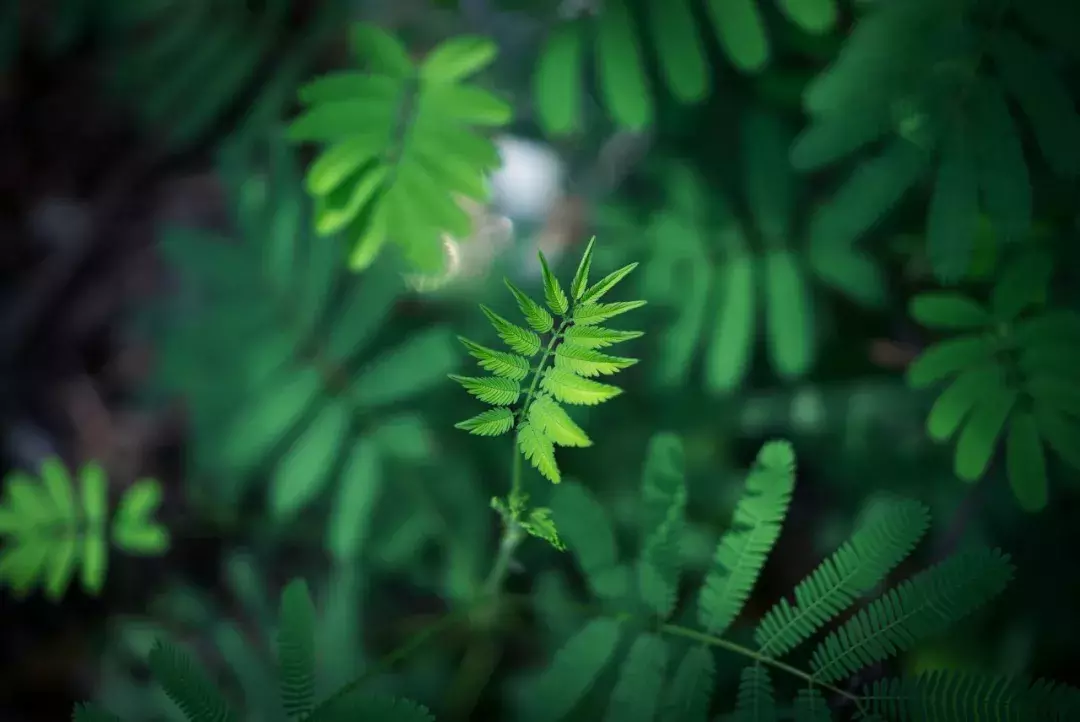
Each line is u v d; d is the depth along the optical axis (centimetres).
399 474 244
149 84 280
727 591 147
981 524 231
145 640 287
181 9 276
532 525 143
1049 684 127
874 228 247
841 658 138
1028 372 172
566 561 249
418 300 289
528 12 239
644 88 202
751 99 255
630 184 317
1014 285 176
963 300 180
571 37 211
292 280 246
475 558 243
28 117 436
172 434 376
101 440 382
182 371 245
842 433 262
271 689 210
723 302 230
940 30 169
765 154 242
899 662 210
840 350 265
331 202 182
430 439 244
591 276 259
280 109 281
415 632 255
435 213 182
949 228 168
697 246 235
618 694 147
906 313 258
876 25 173
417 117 186
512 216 320
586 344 108
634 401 269
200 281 253
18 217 425
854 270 232
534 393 116
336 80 187
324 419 227
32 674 324
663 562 154
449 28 329
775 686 147
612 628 153
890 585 236
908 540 136
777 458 146
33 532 227
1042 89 166
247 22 275
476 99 188
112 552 332
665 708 145
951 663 215
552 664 154
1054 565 220
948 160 169
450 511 246
